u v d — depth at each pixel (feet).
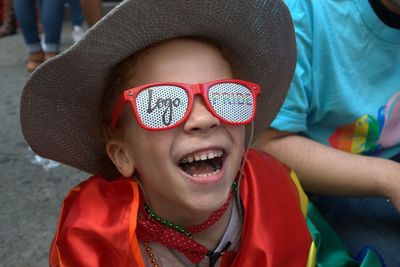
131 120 3.09
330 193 4.12
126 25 2.87
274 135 4.11
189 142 2.87
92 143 3.67
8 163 7.91
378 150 4.36
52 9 11.24
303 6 3.99
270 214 3.51
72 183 7.37
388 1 3.74
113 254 3.19
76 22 13.56
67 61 3.02
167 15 2.91
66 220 3.35
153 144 2.94
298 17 3.98
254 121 3.86
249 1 3.10
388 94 4.10
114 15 2.78
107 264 3.21
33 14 11.64
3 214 6.58
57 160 3.73
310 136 4.35
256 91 3.09
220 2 3.00
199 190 2.93
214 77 3.07
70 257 3.21
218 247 3.52
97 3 9.84
